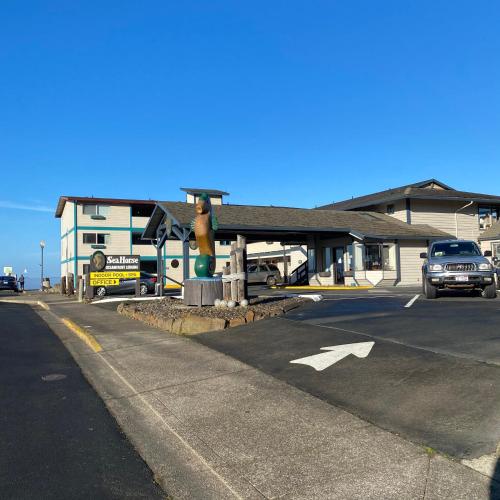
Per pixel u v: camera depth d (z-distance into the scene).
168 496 3.92
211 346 8.95
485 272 14.48
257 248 40.62
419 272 27.38
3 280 39.72
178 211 22.45
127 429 5.34
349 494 3.71
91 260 23.12
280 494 3.81
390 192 33.94
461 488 3.66
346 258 28.42
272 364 7.32
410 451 4.28
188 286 13.61
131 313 13.96
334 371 6.61
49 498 3.86
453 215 31.42
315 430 4.89
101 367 8.10
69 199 42.78
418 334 8.20
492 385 5.42
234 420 5.35
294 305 12.93
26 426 5.42
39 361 8.66
